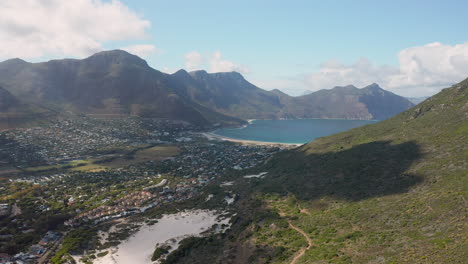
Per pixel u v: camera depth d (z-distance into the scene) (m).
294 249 71.19
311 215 96.94
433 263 44.97
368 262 52.66
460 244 48.66
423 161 107.31
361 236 67.56
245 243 85.00
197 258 85.06
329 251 63.34
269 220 98.31
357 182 113.00
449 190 76.50
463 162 91.88
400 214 74.19
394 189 95.31
